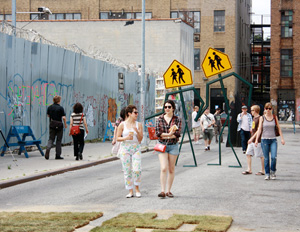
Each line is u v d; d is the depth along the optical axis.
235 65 62.44
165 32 43.66
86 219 8.27
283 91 65.56
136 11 62.53
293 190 11.59
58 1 63.00
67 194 11.18
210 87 62.44
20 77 20.47
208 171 15.41
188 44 46.66
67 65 24.97
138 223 7.82
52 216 8.46
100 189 11.89
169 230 7.45
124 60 43.91
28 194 11.30
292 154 22.00
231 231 7.55
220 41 62.62
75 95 25.92
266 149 13.47
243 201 10.12
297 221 8.28
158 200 10.25
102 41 44.22
